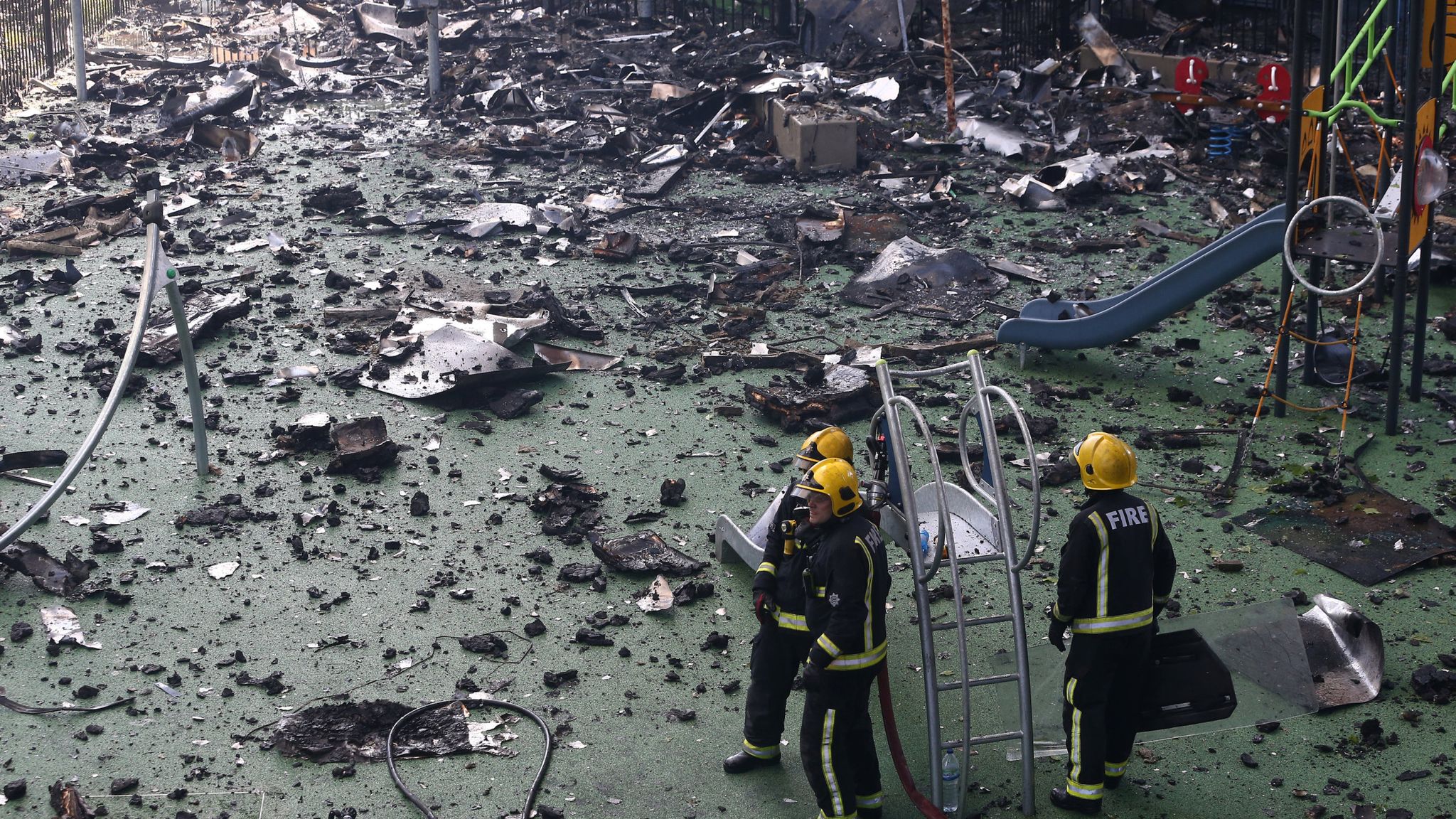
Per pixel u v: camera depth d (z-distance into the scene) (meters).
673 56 21.58
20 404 9.01
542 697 6.11
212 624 6.59
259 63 19.97
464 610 6.79
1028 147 16.30
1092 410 9.34
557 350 10.20
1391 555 7.30
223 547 7.30
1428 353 10.23
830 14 21.42
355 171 15.25
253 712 5.93
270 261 12.12
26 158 14.98
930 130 17.48
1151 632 5.22
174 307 7.78
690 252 12.59
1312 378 9.73
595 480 8.23
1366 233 9.02
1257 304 11.35
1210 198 14.38
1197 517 7.85
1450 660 6.27
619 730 5.89
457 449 8.60
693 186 15.21
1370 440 8.80
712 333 10.73
